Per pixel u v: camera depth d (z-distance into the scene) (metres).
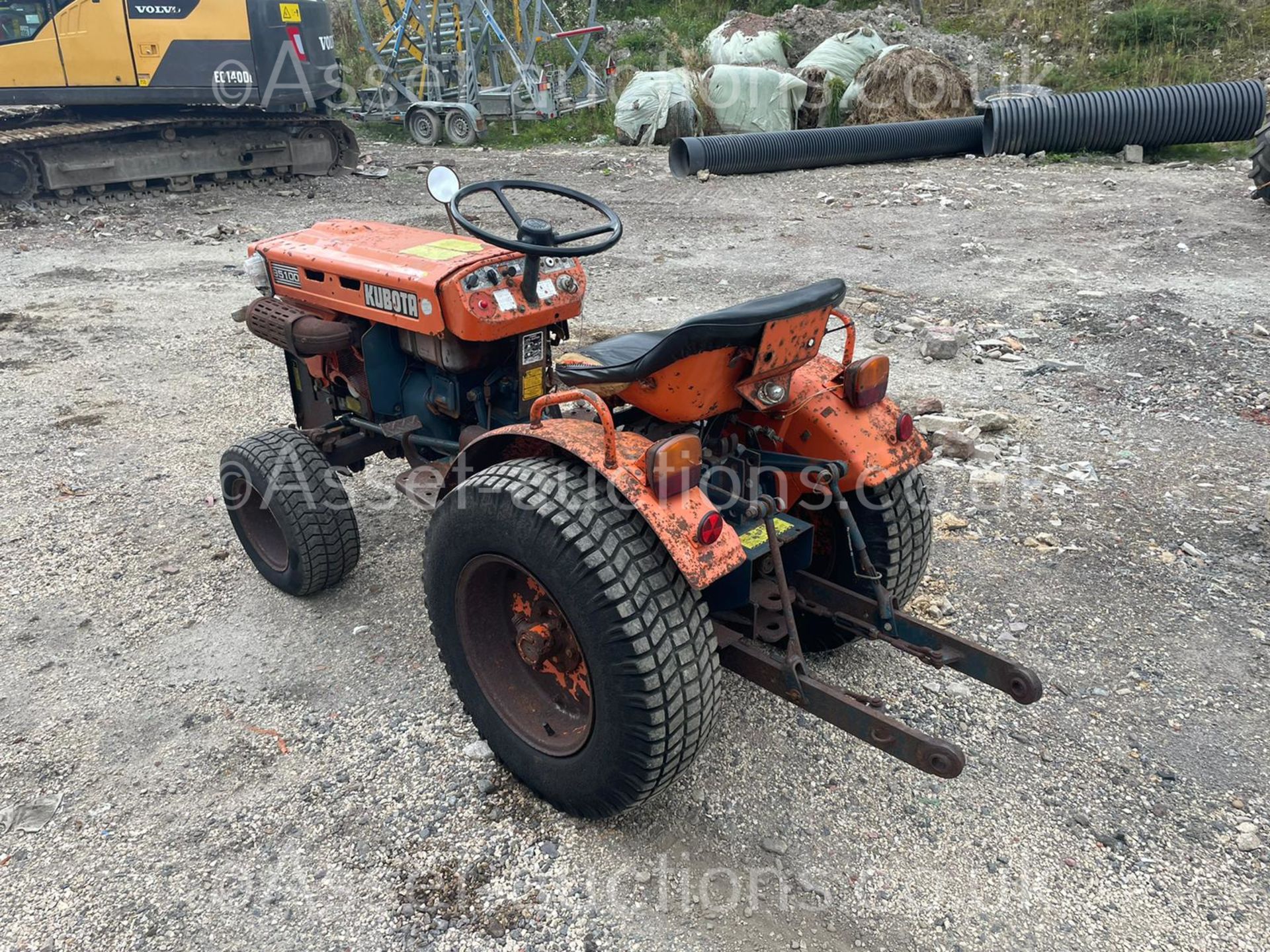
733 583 2.62
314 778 2.93
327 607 3.86
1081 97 13.03
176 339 7.15
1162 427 5.28
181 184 12.35
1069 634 3.54
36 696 3.33
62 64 11.34
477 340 3.46
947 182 11.97
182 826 2.75
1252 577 3.87
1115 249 8.80
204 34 11.61
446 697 3.31
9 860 2.64
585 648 2.43
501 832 2.72
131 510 4.66
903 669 3.38
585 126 16.80
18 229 10.59
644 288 8.05
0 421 5.71
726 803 2.81
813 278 8.27
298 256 3.97
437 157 15.09
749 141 12.99
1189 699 3.20
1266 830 2.67
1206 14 16.73
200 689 3.36
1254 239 8.88
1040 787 2.84
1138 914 2.42
